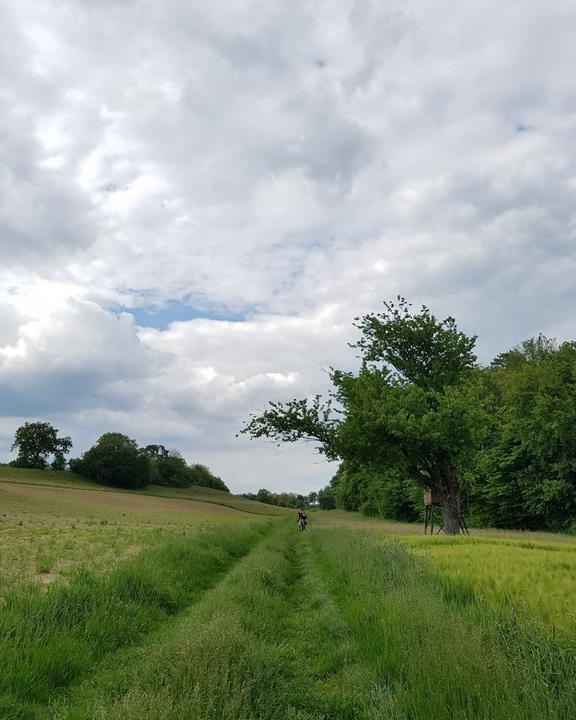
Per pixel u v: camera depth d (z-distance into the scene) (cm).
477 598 920
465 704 550
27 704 615
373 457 3216
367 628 888
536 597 907
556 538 3581
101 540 2523
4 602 904
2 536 2775
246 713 550
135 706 522
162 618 1073
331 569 1688
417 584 1014
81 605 951
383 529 4088
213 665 628
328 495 17700
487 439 5597
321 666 814
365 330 3700
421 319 3616
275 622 1055
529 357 6812
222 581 1517
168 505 9600
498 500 5553
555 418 4856
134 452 13250
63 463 13850
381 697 615
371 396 3209
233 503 12662
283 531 4241
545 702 517
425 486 3488
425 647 670
